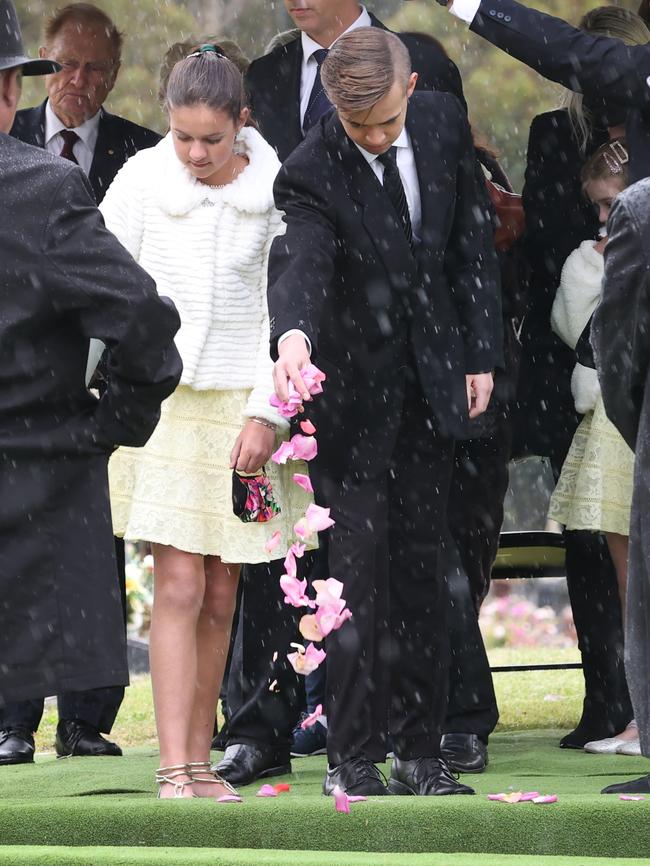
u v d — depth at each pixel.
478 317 12.14
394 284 11.68
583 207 15.69
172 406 11.78
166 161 12.20
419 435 11.89
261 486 11.58
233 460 11.56
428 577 11.80
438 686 11.84
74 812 9.71
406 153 11.88
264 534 11.70
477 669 13.95
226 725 15.70
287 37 15.77
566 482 15.75
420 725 11.78
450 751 13.80
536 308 16.11
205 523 11.71
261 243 12.17
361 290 11.71
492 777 13.41
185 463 11.71
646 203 10.16
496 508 14.86
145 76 39.16
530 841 9.31
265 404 11.61
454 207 12.05
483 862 8.39
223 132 11.74
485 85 37.72
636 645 10.20
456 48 38.38
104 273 8.73
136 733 18.86
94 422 9.05
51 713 21.42
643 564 10.21
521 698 22.11
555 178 15.77
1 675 8.57
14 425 8.80
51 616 8.72
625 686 16.05
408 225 11.78
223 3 40.06
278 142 14.64
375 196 11.64
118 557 15.82
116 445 9.20
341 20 14.57
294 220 11.58
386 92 11.01
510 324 14.86
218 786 11.82
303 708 13.86
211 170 11.90
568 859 8.55
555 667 17.92
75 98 16.33
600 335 10.46
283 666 13.20
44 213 8.76
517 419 16.19
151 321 8.77
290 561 10.13
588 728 16.14
